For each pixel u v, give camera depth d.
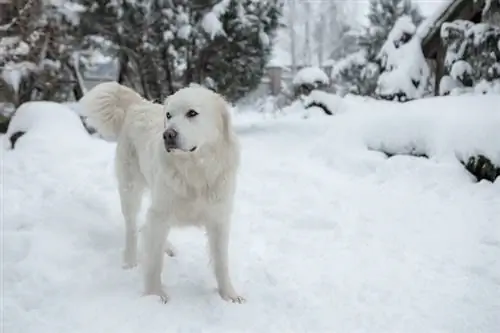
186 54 9.69
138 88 10.77
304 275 3.98
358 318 3.30
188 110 3.37
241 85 10.20
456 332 3.11
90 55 11.06
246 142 8.26
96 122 4.51
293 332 3.14
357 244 4.56
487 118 6.40
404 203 5.51
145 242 3.64
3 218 4.83
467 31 9.48
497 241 4.47
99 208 5.24
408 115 7.12
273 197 5.75
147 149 3.93
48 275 3.82
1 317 3.20
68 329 3.07
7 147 8.25
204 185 3.53
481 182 5.84
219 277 3.67
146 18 9.02
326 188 6.01
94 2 9.00
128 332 3.05
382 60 12.36
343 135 7.35
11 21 9.84
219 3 9.34
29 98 10.47
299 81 13.27
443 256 4.26
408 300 3.54
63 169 6.51
